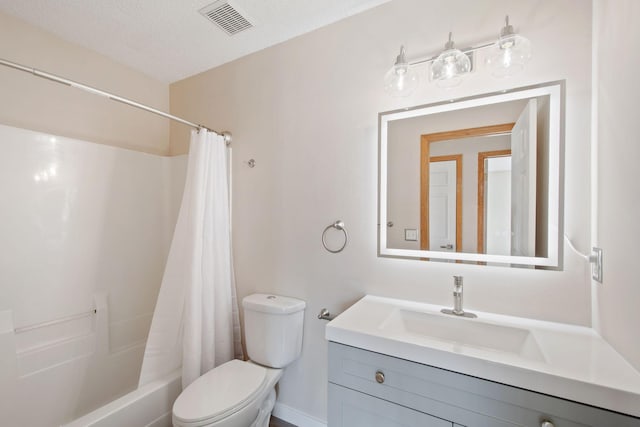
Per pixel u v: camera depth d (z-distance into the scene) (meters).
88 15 1.58
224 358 1.75
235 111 1.97
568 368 0.78
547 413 0.76
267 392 1.40
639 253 0.74
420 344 0.92
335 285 1.57
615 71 0.88
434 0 1.33
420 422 0.92
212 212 1.72
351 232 1.53
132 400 1.30
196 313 1.55
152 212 2.16
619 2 0.85
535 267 1.13
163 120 2.34
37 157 1.57
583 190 1.06
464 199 1.28
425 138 1.36
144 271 2.09
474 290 1.25
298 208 1.70
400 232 1.41
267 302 1.62
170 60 2.02
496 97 1.19
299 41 1.71
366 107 1.50
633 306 0.77
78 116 1.87
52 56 1.75
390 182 1.43
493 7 1.21
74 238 1.71
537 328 1.06
